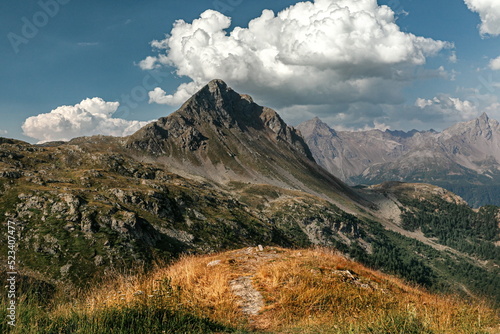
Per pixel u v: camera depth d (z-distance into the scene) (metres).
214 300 12.63
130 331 8.63
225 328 10.26
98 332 8.18
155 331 8.91
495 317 10.55
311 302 12.51
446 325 9.94
